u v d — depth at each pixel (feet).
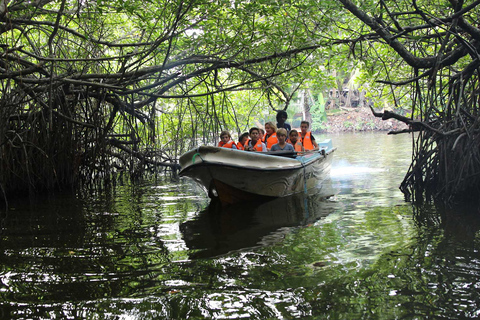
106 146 39.04
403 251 15.51
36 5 25.73
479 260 14.30
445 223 19.06
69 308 11.95
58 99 32.78
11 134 31.89
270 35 28.32
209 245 17.29
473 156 24.22
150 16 28.66
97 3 26.17
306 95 111.86
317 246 16.57
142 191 33.35
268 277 13.62
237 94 49.88
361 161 46.98
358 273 13.64
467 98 27.02
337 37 31.58
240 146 33.78
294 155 29.58
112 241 18.42
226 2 26.66
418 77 25.16
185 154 26.30
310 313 11.25
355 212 22.34
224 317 11.19
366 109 137.90
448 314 10.97
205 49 30.53
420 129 26.81
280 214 22.80
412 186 27.91
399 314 11.03
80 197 30.94
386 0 26.13
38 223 22.40
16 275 14.46
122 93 28.27
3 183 30.89
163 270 14.58
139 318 11.32
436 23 23.56
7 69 25.21
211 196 27.96
